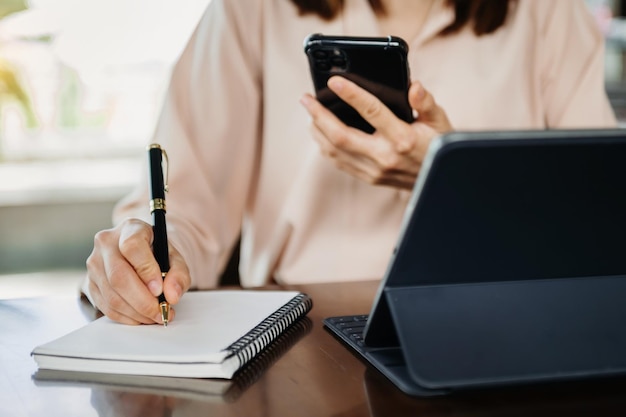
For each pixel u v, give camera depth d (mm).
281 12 1284
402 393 585
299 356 689
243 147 1311
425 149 992
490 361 559
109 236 803
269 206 1298
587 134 517
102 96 2594
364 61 958
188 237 1119
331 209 1245
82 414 561
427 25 1272
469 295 583
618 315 590
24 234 2467
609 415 534
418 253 568
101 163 2629
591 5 2488
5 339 768
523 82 1301
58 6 2453
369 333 662
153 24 2512
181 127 1233
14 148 2568
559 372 558
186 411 562
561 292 594
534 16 1348
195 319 766
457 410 548
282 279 1267
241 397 588
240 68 1282
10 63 2473
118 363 644
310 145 1256
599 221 570
